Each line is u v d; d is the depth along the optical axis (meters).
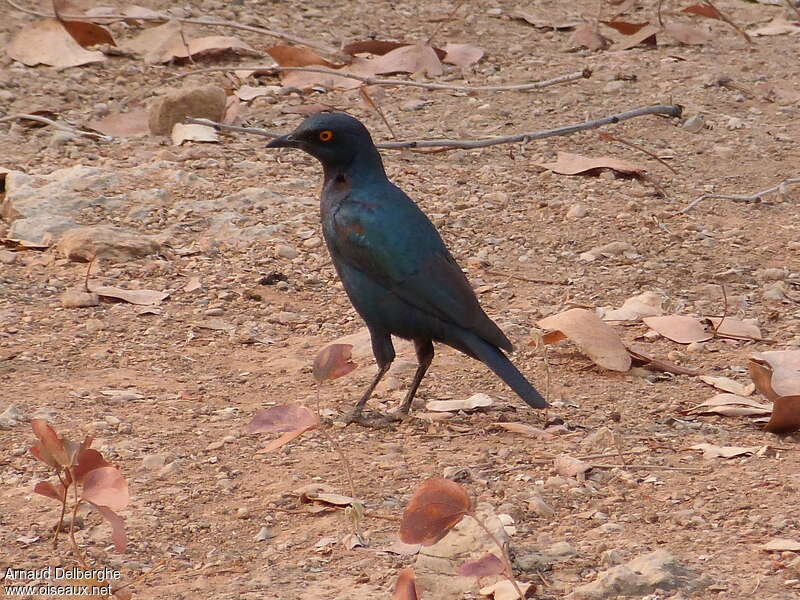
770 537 7.21
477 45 20.11
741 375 10.40
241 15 20.12
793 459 8.53
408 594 6.07
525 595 6.48
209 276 12.10
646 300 11.90
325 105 16.94
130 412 9.07
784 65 19.88
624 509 7.66
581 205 14.37
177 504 7.61
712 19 22.50
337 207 9.52
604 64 19.45
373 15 21.11
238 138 15.79
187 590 6.58
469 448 8.71
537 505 7.59
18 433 8.53
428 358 9.52
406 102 17.39
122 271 12.00
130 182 14.00
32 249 12.41
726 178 15.59
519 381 8.95
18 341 10.38
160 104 15.65
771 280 12.68
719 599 6.43
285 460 8.37
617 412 9.47
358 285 9.43
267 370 10.20
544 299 12.03
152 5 19.94
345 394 9.86
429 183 14.84
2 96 16.31
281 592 6.54
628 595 6.45
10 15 19.03
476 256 12.98
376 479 8.06
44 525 7.26
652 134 16.86
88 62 17.67
